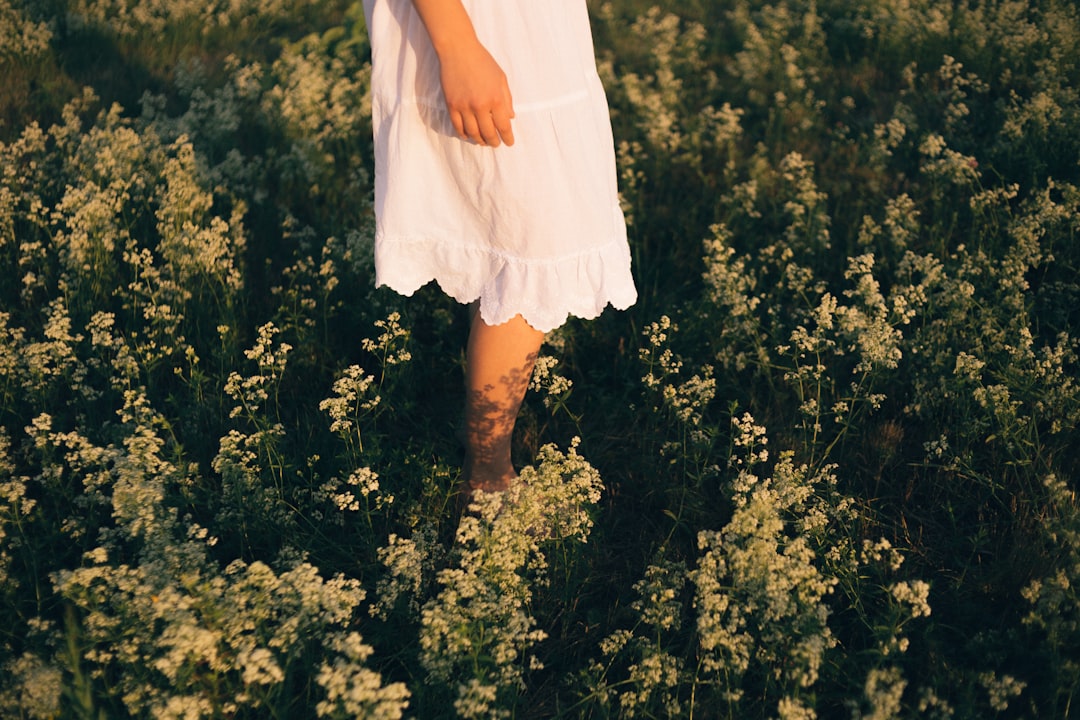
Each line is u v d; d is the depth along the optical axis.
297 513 2.73
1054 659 2.23
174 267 3.57
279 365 3.00
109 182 3.98
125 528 2.49
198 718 2.15
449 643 2.19
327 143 4.62
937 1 6.05
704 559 2.36
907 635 2.46
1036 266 3.59
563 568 2.60
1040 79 4.90
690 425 3.07
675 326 3.25
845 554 2.53
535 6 2.21
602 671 2.31
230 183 4.23
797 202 4.10
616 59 5.79
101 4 5.91
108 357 3.21
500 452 2.76
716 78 5.52
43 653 2.29
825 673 2.31
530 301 2.39
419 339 3.51
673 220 4.12
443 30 2.09
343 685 2.02
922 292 3.26
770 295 3.56
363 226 3.83
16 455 2.89
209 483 2.82
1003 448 2.92
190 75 5.13
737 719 2.24
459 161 2.31
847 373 3.30
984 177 4.31
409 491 2.79
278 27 6.22
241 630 2.24
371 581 2.62
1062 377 3.08
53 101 4.86
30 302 3.51
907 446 3.04
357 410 2.99
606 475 2.99
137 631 2.22
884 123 4.97
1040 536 2.60
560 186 2.31
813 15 5.82
